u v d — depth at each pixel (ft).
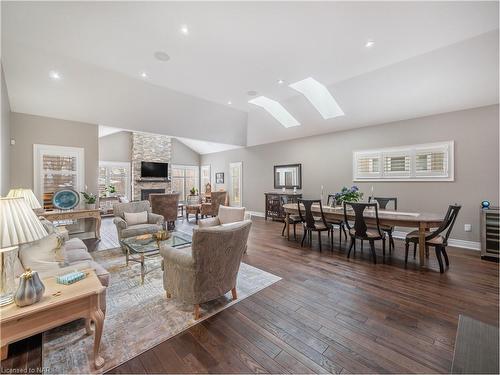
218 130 22.04
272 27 8.66
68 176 15.93
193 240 6.32
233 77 13.11
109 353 5.31
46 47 10.23
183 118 18.75
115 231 18.34
